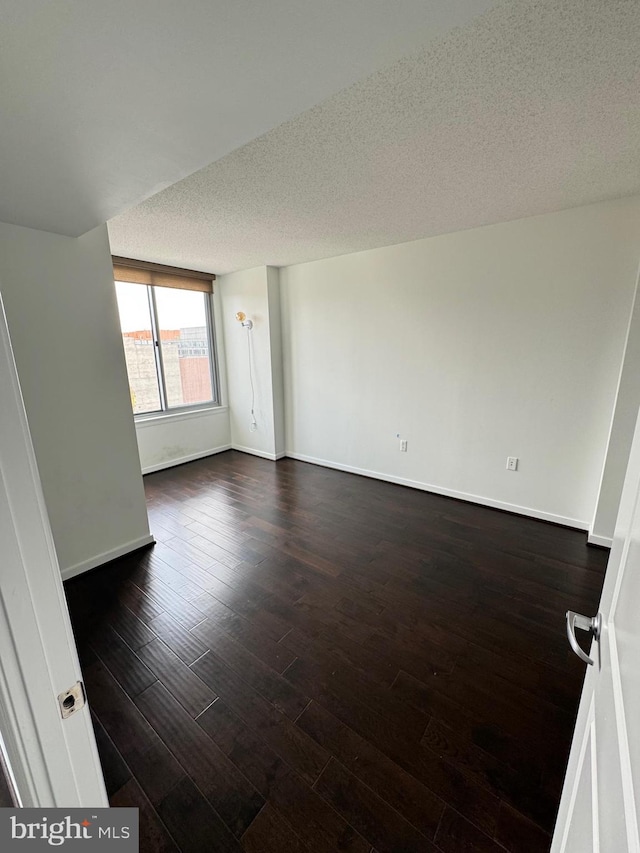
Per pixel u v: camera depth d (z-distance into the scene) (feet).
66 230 6.42
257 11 2.19
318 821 3.53
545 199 7.39
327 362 13.11
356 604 6.56
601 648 2.33
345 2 2.15
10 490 1.55
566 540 8.66
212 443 15.69
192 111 3.20
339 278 12.13
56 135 3.47
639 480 2.05
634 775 1.35
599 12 3.08
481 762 4.01
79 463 7.30
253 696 4.82
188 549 8.45
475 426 10.28
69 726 1.91
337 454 13.66
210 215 7.91
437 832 3.44
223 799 3.71
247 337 14.56
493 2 2.21
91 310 7.17
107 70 2.65
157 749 4.18
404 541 8.69
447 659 5.37
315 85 2.95
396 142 5.17
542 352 8.91
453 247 9.68
